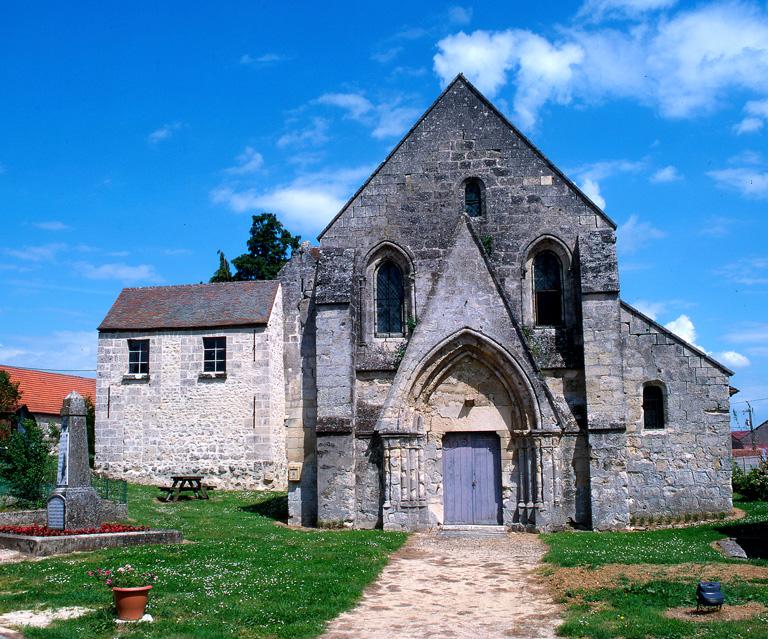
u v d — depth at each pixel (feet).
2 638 35.78
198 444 118.52
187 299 127.44
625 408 75.05
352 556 55.98
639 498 75.10
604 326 74.13
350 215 80.84
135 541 61.82
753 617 37.42
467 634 38.42
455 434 76.28
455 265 76.43
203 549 58.13
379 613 42.52
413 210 80.18
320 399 76.18
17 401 137.28
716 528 69.26
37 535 60.85
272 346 121.60
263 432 117.39
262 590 45.19
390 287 80.74
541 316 78.43
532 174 79.41
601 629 36.99
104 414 121.39
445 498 75.41
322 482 74.95
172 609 40.91
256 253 190.80
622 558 53.88
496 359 74.69
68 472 67.92
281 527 75.56
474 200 80.33
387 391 77.15
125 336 123.13
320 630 38.60
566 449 73.56
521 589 48.06
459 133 80.94
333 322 77.15
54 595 43.75
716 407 75.97
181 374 120.67
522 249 78.33
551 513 72.28
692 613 39.22
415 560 57.98
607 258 75.46
